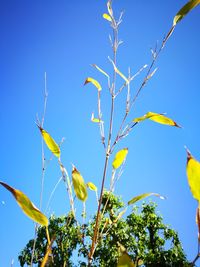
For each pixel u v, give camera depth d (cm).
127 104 56
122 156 55
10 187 34
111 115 56
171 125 54
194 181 29
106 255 433
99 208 48
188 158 30
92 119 59
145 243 546
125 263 29
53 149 52
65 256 43
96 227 47
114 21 68
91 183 58
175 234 563
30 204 34
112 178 52
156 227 564
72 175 49
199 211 29
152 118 54
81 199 48
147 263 533
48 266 36
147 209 578
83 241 46
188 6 54
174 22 56
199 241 28
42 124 54
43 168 51
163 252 539
